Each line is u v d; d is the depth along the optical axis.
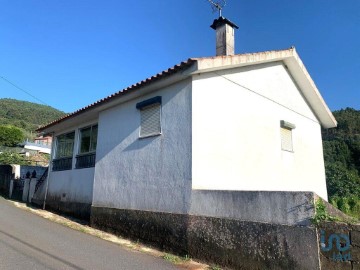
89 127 12.55
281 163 10.20
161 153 8.16
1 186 19.81
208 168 7.59
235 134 8.54
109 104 10.28
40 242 7.36
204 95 7.89
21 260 5.74
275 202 5.67
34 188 15.75
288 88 11.23
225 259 6.16
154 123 8.64
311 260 5.05
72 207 12.29
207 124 7.80
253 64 9.45
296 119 11.49
